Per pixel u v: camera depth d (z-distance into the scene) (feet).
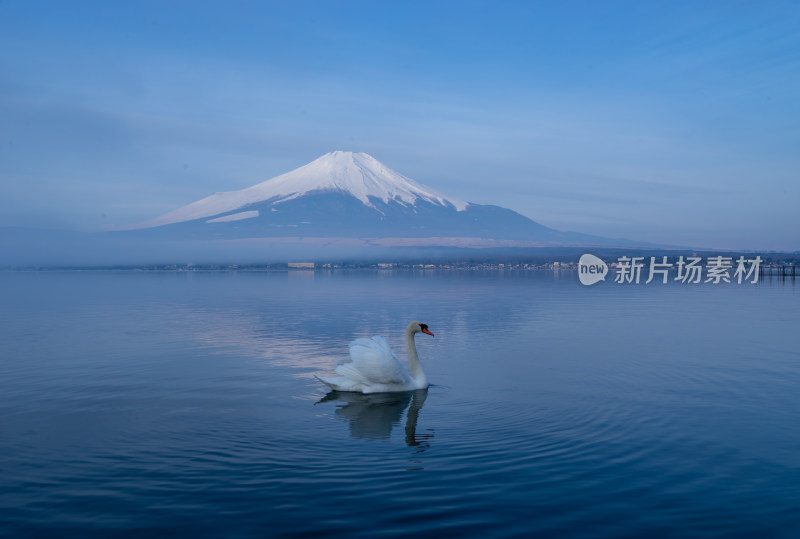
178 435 31.76
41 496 23.85
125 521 21.70
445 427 32.99
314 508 22.66
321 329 75.25
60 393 41.55
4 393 41.55
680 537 20.44
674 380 44.57
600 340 64.95
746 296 135.64
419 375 43.27
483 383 44.16
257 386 43.80
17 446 29.94
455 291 160.15
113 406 38.04
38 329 76.02
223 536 20.62
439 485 24.71
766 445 29.43
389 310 100.78
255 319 87.10
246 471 26.37
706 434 31.22
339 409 37.19
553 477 25.45
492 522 21.49
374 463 27.30
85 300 128.36
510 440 30.50
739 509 22.43
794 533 20.65
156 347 61.41
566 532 20.81
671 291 157.48
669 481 24.99
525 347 60.39
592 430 32.09
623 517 21.84
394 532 20.84
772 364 50.72
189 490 24.34
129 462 27.63
